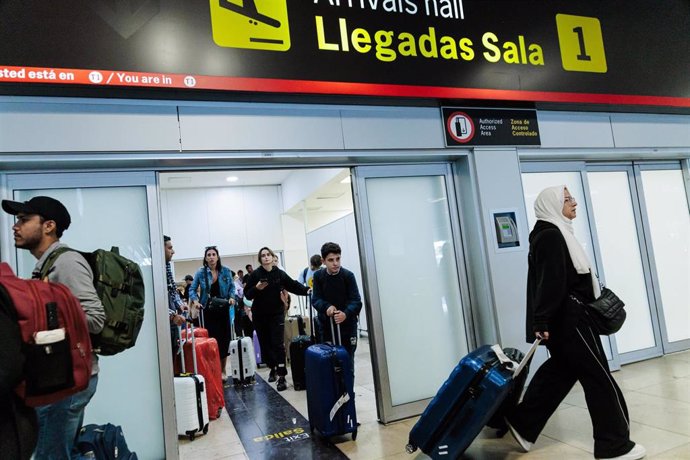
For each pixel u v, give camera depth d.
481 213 3.64
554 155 4.12
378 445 2.86
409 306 3.52
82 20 2.53
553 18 4.02
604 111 4.33
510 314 3.56
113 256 1.97
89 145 2.61
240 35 2.89
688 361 4.16
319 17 3.13
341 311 3.35
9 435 1.37
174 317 3.63
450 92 3.51
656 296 4.55
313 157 3.19
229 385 4.82
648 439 2.55
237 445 3.06
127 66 2.60
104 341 1.83
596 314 2.38
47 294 1.53
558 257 2.36
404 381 3.41
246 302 6.41
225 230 8.88
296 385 4.36
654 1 4.55
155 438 2.68
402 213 3.62
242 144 2.96
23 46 2.40
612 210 4.57
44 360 1.45
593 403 2.36
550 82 3.93
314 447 2.91
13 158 2.47
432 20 3.52
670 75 4.50
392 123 3.43
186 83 2.72
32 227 1.86
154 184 2.87
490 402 2.27
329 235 7.60
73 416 1.77
